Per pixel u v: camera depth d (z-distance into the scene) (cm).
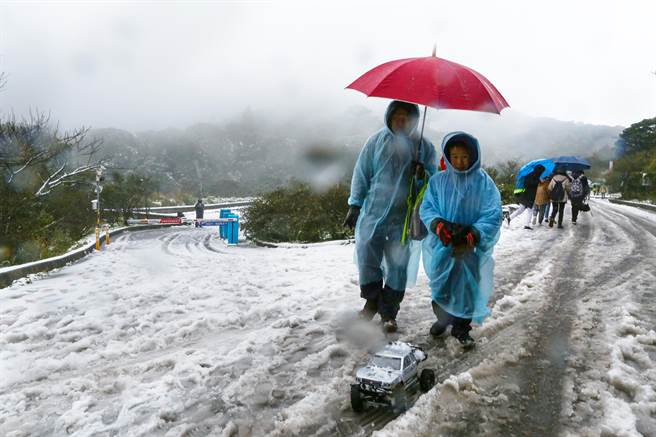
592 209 2586
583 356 409
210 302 632
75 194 1919
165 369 402
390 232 476
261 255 1233
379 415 312
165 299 666
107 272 985
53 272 1004
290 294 668
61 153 1616
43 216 1434
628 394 340
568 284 682
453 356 415
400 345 350
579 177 1619
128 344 460
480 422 299
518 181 1512
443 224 409
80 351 454
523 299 600
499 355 411
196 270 951
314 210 1692
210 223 2238
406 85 399
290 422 299
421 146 472
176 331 507
